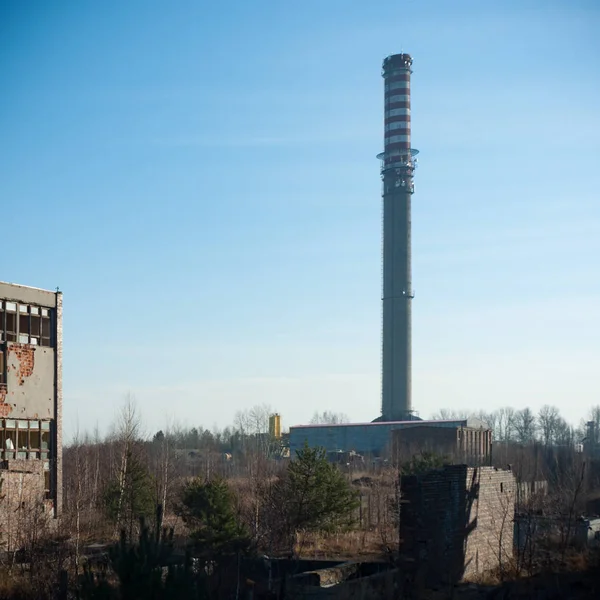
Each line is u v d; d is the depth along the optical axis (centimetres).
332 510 3522
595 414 13675
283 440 11431
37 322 3662
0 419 3394
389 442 9444
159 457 5672
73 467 5016
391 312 12731
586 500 4431
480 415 14312
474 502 2581
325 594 2052
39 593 1878
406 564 2288
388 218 13138
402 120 13425
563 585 2344
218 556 2384
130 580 1339
